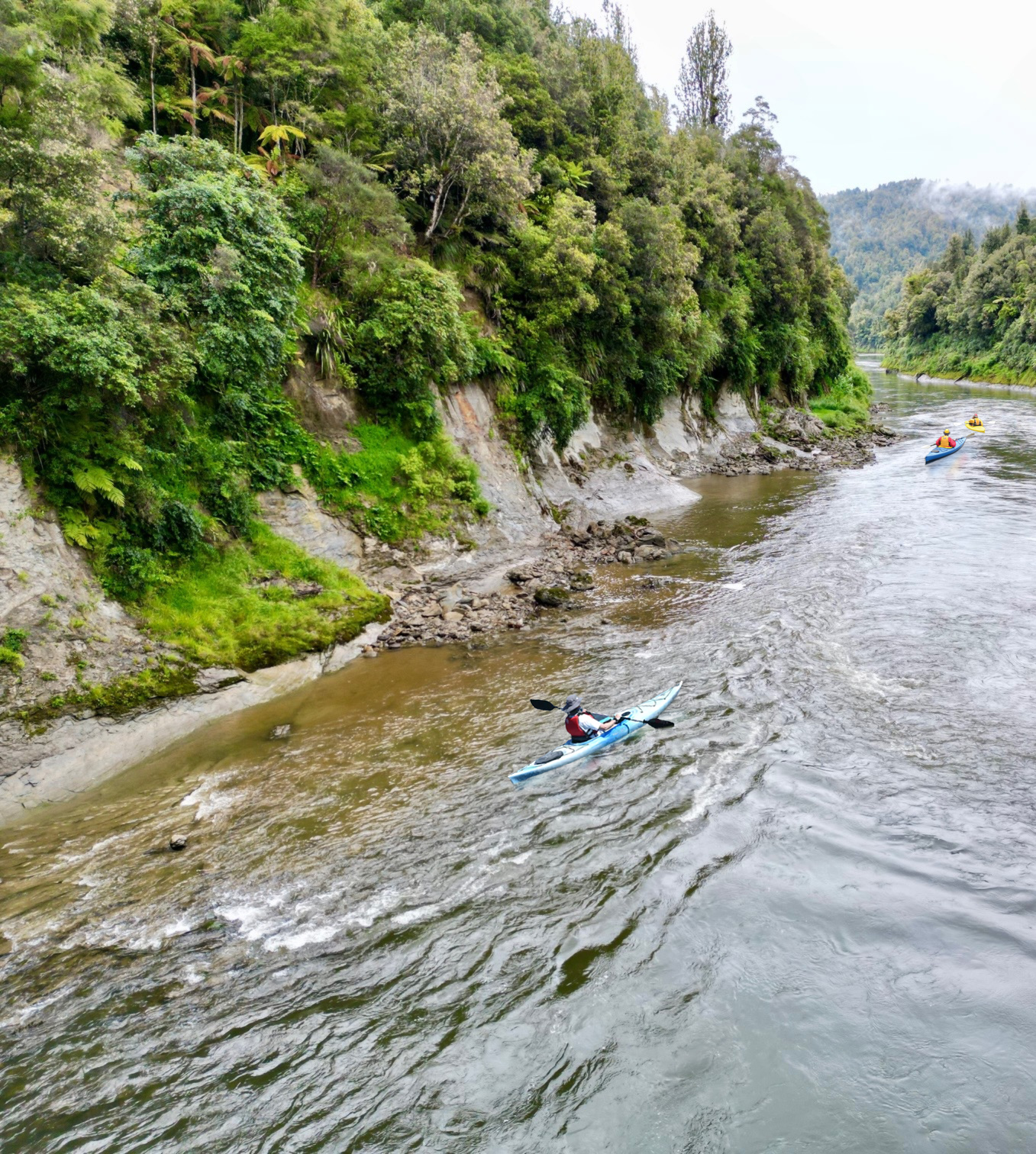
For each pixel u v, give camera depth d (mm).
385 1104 5535
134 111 16859
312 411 17250
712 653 13609
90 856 8594
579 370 27062
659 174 34438
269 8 21094
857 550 19719
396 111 20922
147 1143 5273
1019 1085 5480
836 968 6645
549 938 7125
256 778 10172
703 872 7945
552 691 12539
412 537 17828
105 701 10617
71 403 11023
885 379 95812
